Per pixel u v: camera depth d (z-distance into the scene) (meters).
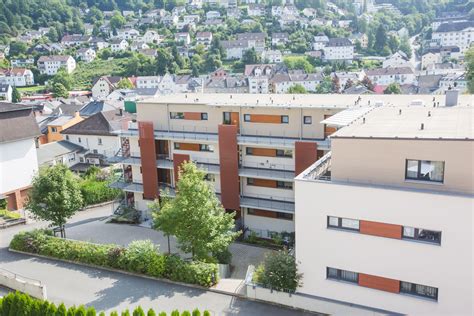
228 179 40.91
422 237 22.19
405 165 22.59
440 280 21.89
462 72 164.88
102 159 71.25
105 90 186.75
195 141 42.38
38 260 34.22
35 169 53.50
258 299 27.00
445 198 21.03
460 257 21.25
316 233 24.75
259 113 40.31
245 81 177.75
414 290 22.92
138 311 22.47
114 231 43.53
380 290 23.53
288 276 25.77
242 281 29.59
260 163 40.78
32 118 53.19
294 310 25.77
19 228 44.56
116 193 54.06
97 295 28.52
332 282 24.86
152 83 192.38
